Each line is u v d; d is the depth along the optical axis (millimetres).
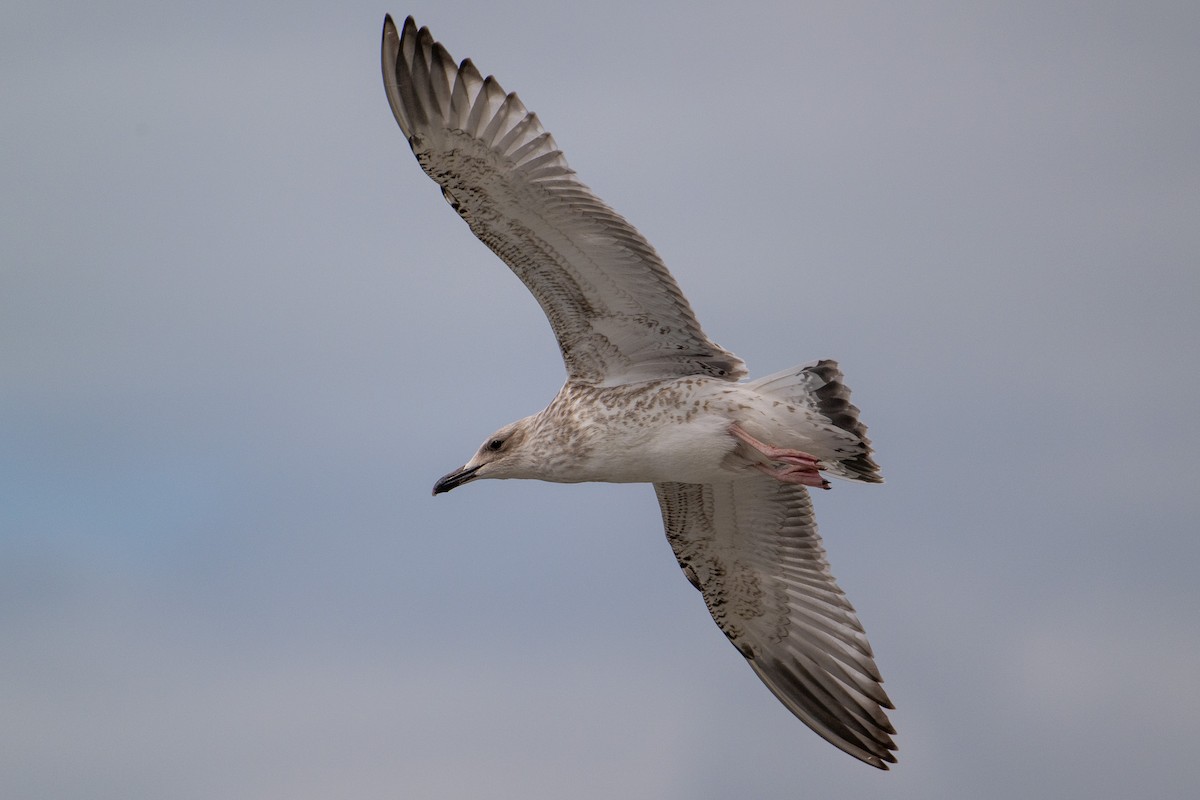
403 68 13398
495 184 13633
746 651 16750
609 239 13656
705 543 16266
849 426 13781
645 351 14461
